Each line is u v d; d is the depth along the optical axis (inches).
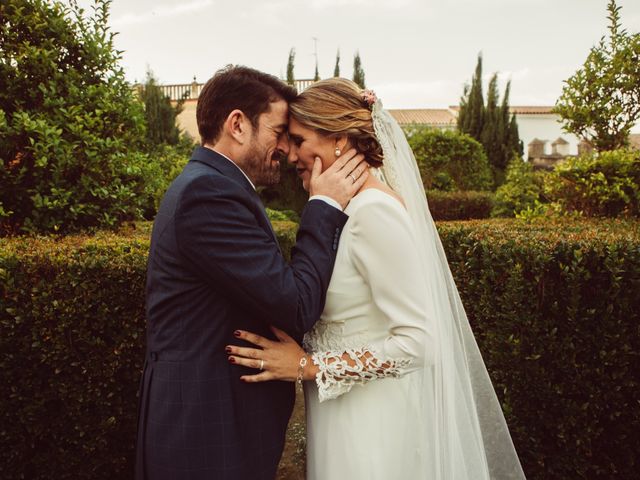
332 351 56.9
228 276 51.6
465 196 353.4
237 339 55.2
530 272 86.0
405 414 60.0
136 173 132.6
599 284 80.9
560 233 104.3
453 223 154.6
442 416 61.3
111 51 132.7
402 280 53.4
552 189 182.4
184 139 498.6
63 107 121.6
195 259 52.2
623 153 167.8
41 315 78.9
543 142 1272.1
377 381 59.2
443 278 66.3
